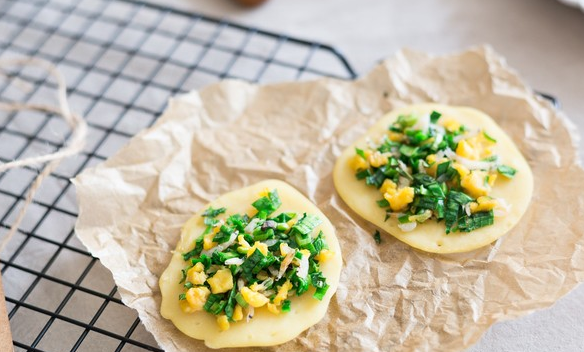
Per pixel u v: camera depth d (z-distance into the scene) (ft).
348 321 1.34
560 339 1.40
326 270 1.39
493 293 1.35
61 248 1.48
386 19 1.93
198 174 1.53
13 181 1.63
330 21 1.93
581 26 1.85
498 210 1.43
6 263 1.46
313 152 1.55
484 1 1.93
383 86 1.62
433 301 1.35
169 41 1.89
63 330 1.43
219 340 1.32
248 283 1.36
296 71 1.82
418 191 1.44
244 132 1.58
